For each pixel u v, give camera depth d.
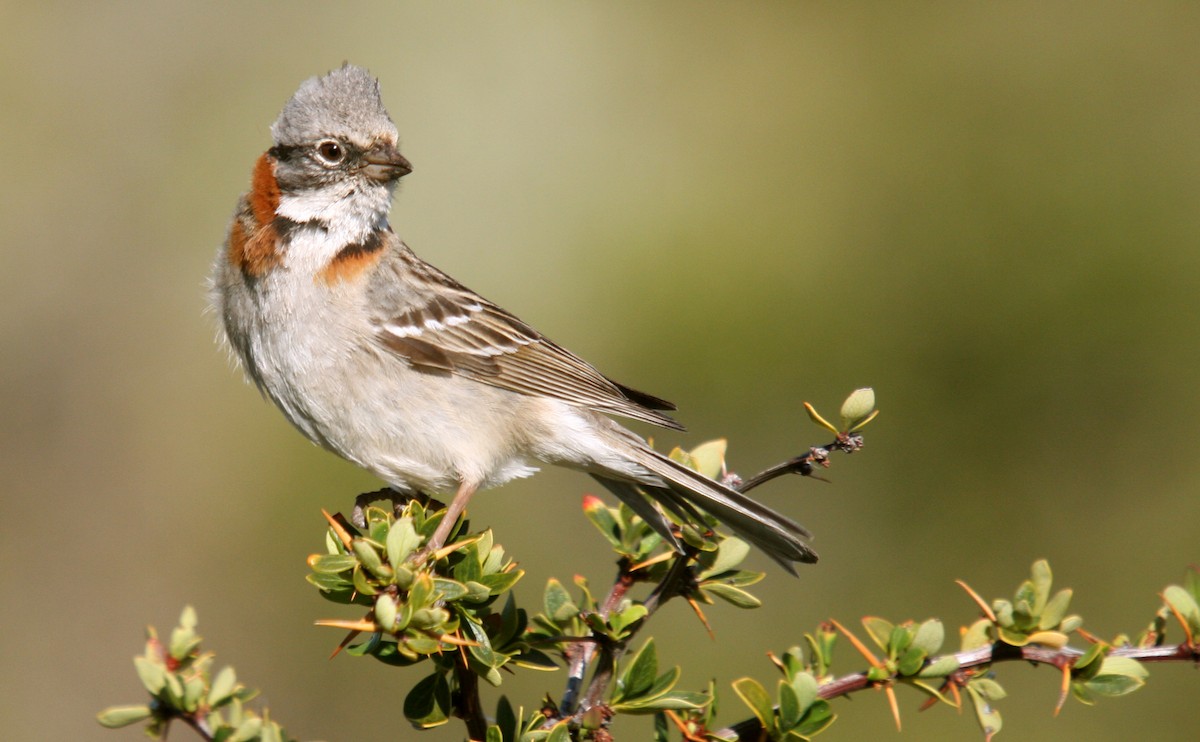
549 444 8.28
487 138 16.16
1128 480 13.08
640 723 11.07
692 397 13.83
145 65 17.11
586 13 16.80
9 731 14.32
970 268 13.89
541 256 15.20
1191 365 13.20
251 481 14.59
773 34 16.39
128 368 15.95
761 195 14.93
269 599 13.95
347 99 8.16
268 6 17.28
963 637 6.16
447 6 16.91
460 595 5.74
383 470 8.23
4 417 15.65
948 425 13.41
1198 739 11.18
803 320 13.87
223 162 16.81
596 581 13.10
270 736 5.42
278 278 8.01
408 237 15.43
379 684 13.66
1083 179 14.11
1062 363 13.43
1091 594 12.62
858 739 11.35
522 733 5.84
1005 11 15.47
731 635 12.25
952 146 14.76
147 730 5.53
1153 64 14.76
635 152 15.84
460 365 8.17
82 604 14.82
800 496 13.33
